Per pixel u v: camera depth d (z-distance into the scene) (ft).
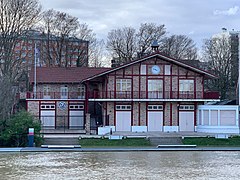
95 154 139.85
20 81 261.85
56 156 134.51
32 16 272.31
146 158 129.49
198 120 200.44
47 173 102.12
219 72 294.05
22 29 240.73
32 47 290.97
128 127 199.00
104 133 188.85
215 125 194.29
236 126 194.08
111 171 104.94
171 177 96.99
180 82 200.34
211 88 292.81
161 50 313.12
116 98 196.34
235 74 291.17
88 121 192.75
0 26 234.58
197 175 99.76
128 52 313.32
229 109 194.49
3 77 188.44
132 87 198.70
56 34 292.20
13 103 187.62
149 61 199.72
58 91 218.59
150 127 199.52
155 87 199.72
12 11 235.40
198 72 199.41
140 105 199.52
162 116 200.03
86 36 304.30
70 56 295.89
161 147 157.07
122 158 129.39
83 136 175.73
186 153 143.64
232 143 167.94
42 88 218.79
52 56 290.76
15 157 132.05
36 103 209.97
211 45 304.09
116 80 198.29
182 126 200.64
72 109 212.84
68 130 196.65
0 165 114.83
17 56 286.87
